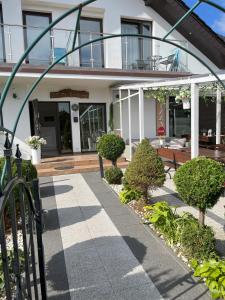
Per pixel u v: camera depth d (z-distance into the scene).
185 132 13.49
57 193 6.72
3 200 1.37
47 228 4.55
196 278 3.05
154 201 5.72
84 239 4.11
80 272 3.26
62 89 11.02
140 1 11.93
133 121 12.32
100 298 2.81
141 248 3.78
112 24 11.54
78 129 11.55
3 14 9.94
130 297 2.81
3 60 9.90
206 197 3.26
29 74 8.94
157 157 5.03
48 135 11.87
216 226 4.38
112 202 5.84
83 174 8.80
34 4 10.61
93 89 11.52
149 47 12.20
